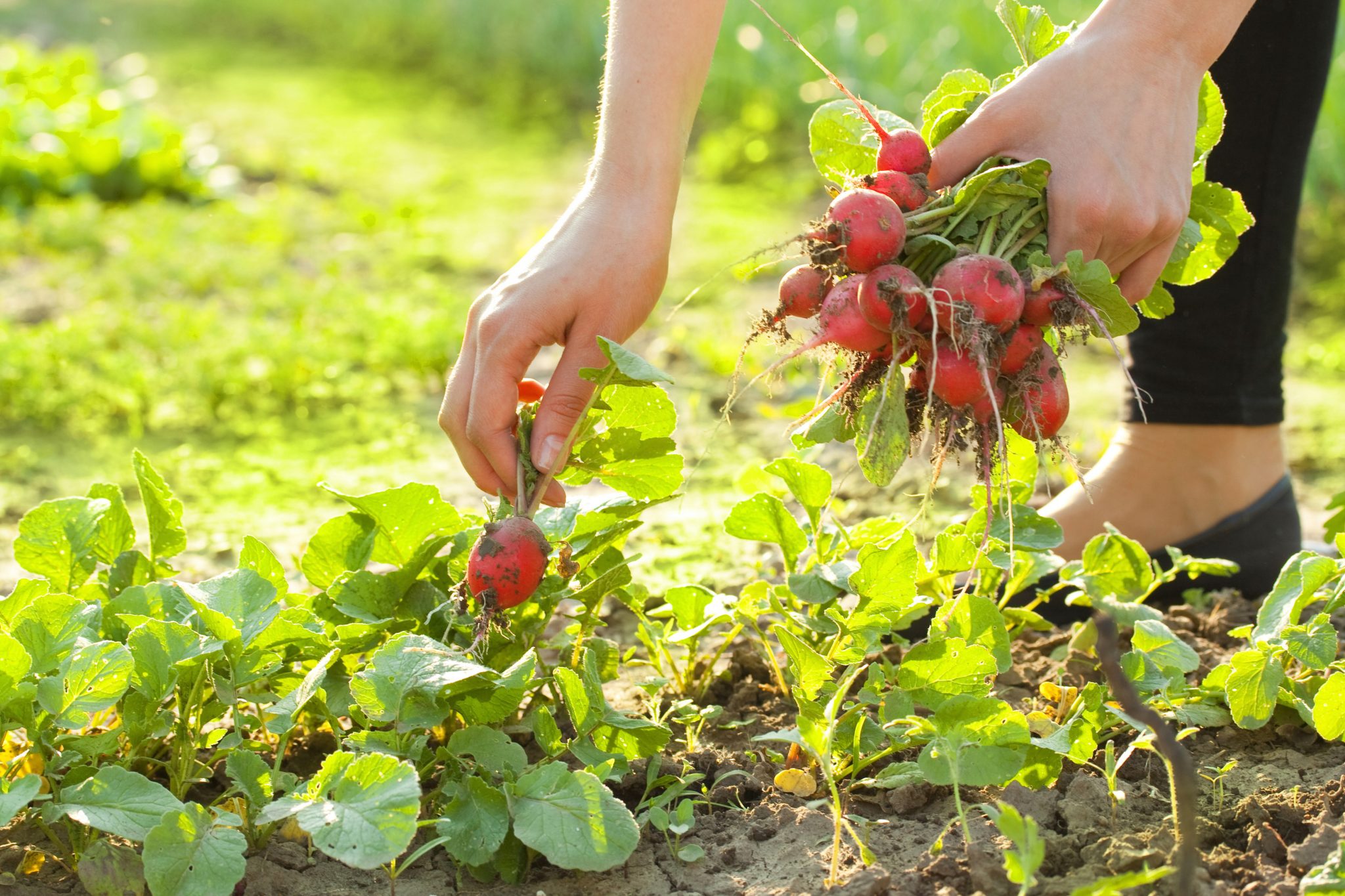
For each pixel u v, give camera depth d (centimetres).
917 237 129
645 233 131
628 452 134
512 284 130
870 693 133
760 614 143
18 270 329
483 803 127
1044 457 139
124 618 130
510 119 574
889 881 125
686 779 132
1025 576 143
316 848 130
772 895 126
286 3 841
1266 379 156
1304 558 136
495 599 129
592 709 130
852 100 136
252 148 488
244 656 131
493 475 134
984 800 132
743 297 306
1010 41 434
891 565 133
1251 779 133
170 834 123
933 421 129
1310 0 149
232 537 177
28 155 404
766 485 150
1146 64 129
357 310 273
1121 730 137
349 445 217
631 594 143
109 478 201
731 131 483
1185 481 156
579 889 128
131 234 349
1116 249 130
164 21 839
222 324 271
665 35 132
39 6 855
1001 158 130
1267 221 152
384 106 603
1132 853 125
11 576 168
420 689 127
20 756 131
